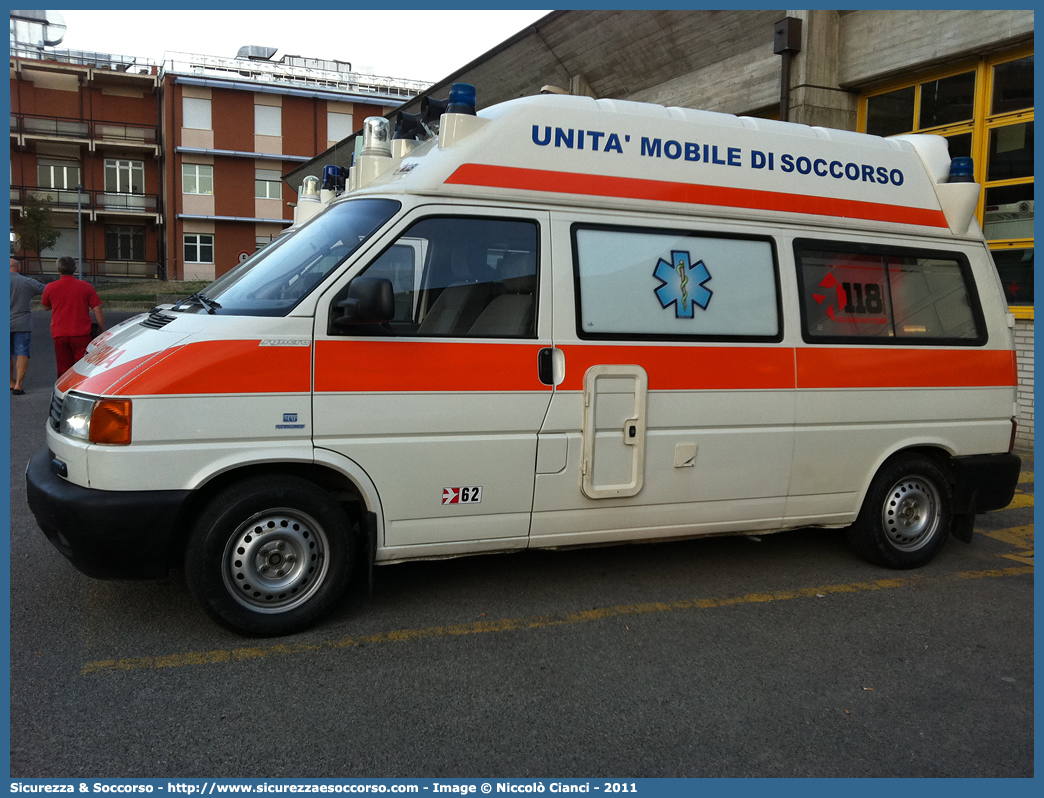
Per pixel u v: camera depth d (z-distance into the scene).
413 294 4.02
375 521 3.97
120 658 3.66
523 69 14.01
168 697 3.34
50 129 44.38
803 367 4.84
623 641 4.01
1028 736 3.26
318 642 3.88
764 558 5.39
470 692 3.45
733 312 4.68
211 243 45.38
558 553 5.33
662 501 4.57
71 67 43.78
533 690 3.49
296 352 3.77
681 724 3.26
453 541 4.16
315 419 3.80
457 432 4.07
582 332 4.30
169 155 43.59
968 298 5.42
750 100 10.79
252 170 45.03
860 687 3.62
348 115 45.88
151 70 46.78
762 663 3.83
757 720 3.31
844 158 5.10
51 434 3.91
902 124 9.88
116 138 45.03
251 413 3.70
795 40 9.77
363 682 3.51
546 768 2.94
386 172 4.60
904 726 3.30
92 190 45.22
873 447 5.07
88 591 4.39
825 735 3.22
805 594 4.75
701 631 4.17
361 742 3.06
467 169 4.16
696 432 4.60
